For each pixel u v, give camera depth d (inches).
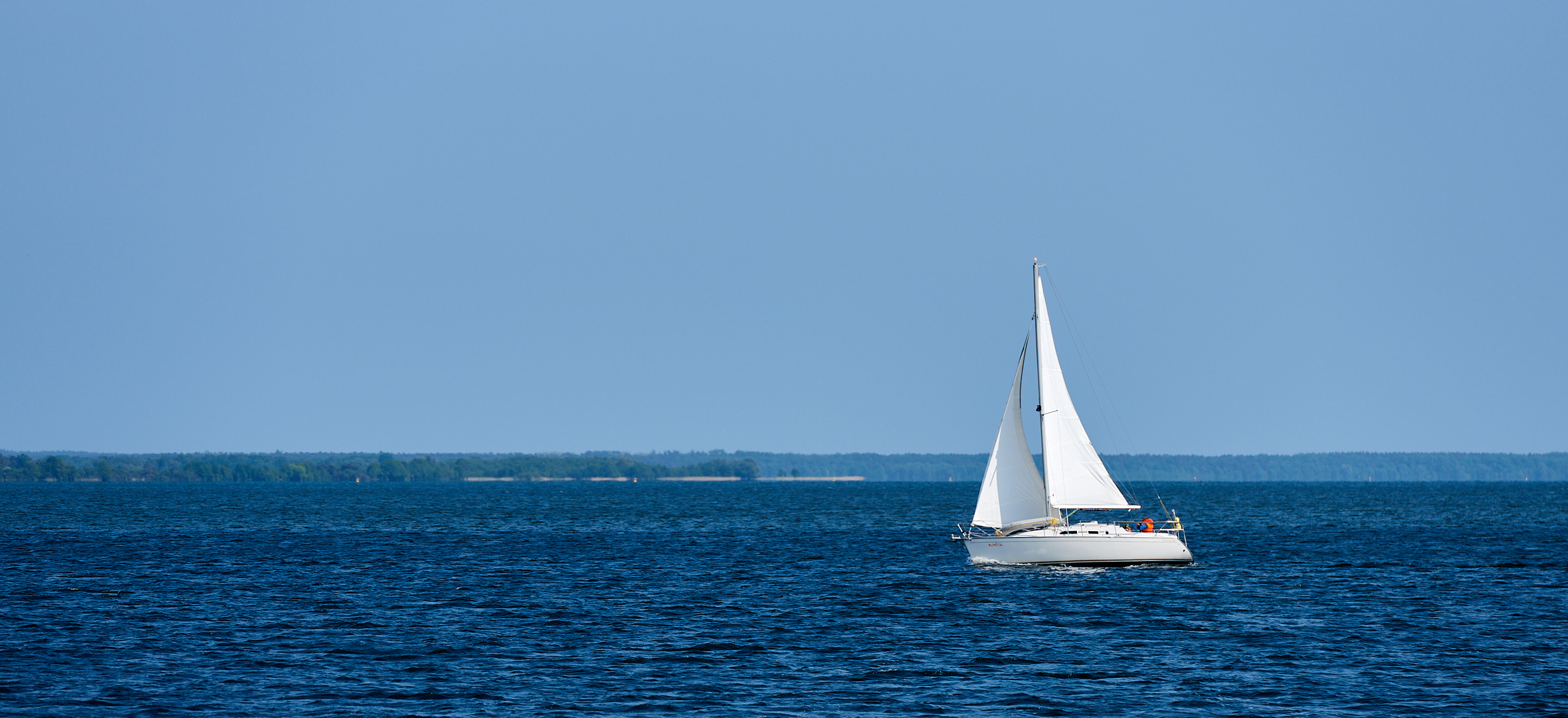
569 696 5027.1
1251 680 5315.0
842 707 4864.7
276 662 5634.8
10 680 5201.8
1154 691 5118.1
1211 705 4901.6
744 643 6166.3
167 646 5994.1
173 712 4741.6
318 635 6358.3
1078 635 6397.6
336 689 5128.0
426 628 6584.6
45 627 6510.8
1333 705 4886.8
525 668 5541.3
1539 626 6648.6
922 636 6382.9
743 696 5034.5
